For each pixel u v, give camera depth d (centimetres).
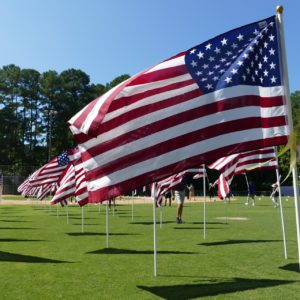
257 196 6197
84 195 1225
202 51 750
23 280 785
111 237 1394
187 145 714
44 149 9144
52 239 1347
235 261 953
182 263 933
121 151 720
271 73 723
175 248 1141
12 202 4612
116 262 950
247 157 1247
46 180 2117
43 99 9281
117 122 726
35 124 9250
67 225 1853
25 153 8894
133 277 804
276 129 705
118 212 2786
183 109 727
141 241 1287
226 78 729
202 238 1344
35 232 1556
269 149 1229
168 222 1962
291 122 702
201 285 742
